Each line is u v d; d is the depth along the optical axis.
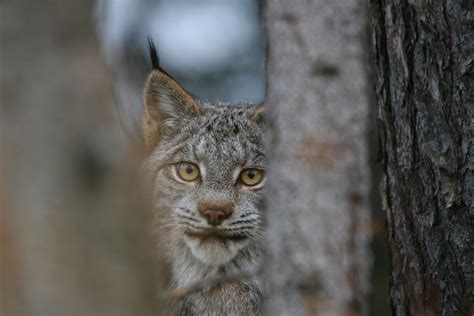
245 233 9.78
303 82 5.41
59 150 5.22
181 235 10.01
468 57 7.23
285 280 5.30
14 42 5.32
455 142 7.32
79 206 5.18
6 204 5.05
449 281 7.43
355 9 5.51
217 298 9.74
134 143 6.85
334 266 5.24
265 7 5.81
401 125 7.73
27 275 4.99
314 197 5.29
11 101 5.22
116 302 5.23
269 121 5.72
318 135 5.34
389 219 8.01
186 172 10.35
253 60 19.95
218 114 10.90
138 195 5.61
